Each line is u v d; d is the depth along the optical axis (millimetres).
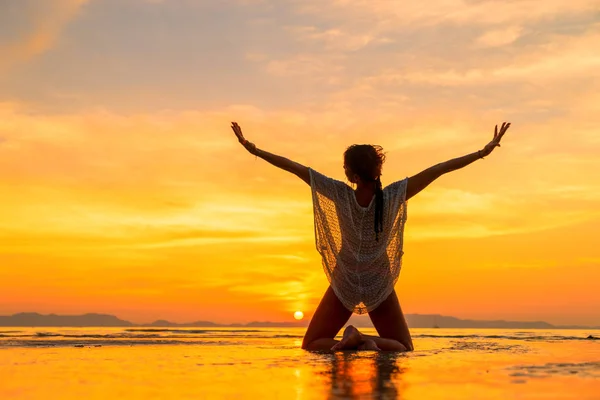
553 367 3471
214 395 2379
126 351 5090
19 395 2410
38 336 8797
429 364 3691
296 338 8828
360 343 5504
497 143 6164
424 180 6172
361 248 5980
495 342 7582
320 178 6051
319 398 2258
